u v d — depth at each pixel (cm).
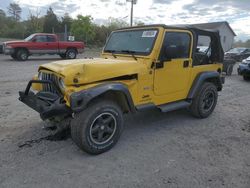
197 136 487
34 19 5059
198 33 541
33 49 1753
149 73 450
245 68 1178
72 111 373
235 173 360
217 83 613
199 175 352
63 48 1886
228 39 5525
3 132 470
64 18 5044
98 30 4288
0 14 5731
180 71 509
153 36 462
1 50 2023
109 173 351
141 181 335
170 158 397
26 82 942
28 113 579
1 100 685
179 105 514
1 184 318
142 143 448
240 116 623
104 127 400
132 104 428
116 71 406
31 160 375
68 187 318
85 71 377
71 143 432
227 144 455
